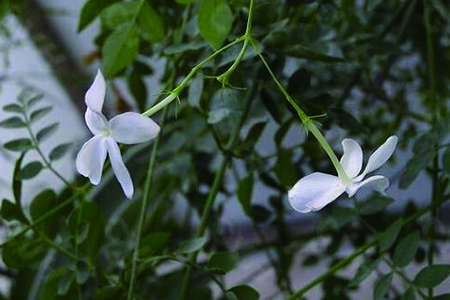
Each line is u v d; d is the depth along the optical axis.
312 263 0.52
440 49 0.49
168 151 0.47
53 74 0.66
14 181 0.38
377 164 0.29
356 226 0.46
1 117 0.72
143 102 0.43
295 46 0.36
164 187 0.49
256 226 0.48
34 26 0.67
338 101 0.46
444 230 0.66
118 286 0.37
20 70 0.72
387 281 0.34
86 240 0.38
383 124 0.56
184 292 0.37
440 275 0.32
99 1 0.37
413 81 0.57
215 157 0.50
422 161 0.35
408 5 0.45
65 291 0.37
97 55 0.56
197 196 0.47
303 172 0.45
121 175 0.30
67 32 0.69
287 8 0.38
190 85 0.36
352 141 0.29
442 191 0.37
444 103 0.57
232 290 0.35
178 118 0.47
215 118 0.35
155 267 0.43
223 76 0.31
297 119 0.38
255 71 0.37
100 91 0.29
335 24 0.44
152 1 0.38
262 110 0.39
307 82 0.36
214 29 0.33
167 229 0.53
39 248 0.40
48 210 0.40
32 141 0.39
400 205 0.70
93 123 0.30
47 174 0.74
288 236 0.50
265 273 0.74
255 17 0.36
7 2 0.53
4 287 0.66
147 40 0.39
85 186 0.39
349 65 0.47
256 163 0.42
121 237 0.46
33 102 0.40
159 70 0.62
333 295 0.43
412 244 0.34
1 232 0.53
